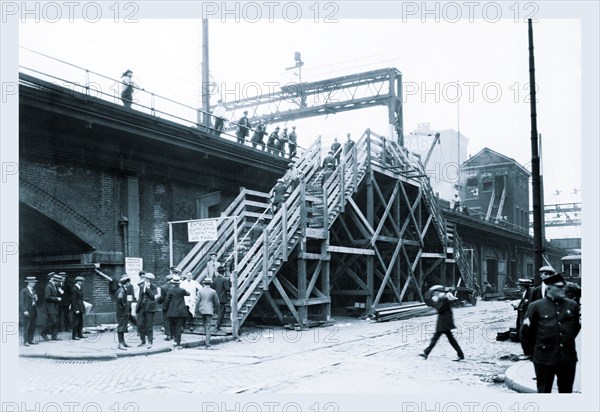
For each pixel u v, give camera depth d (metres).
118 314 13.55
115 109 16.72
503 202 46.47
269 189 24.17
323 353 13.42
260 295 17.33
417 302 26.06
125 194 18.09
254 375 10.59
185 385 9.71
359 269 25.30
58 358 12.55
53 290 15.16
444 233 29.52
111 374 10.68
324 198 20.22
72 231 16.62
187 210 20.52
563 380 7.35
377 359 12.46
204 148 20.09
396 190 25.06
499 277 46.00
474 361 12.12
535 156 12.23
